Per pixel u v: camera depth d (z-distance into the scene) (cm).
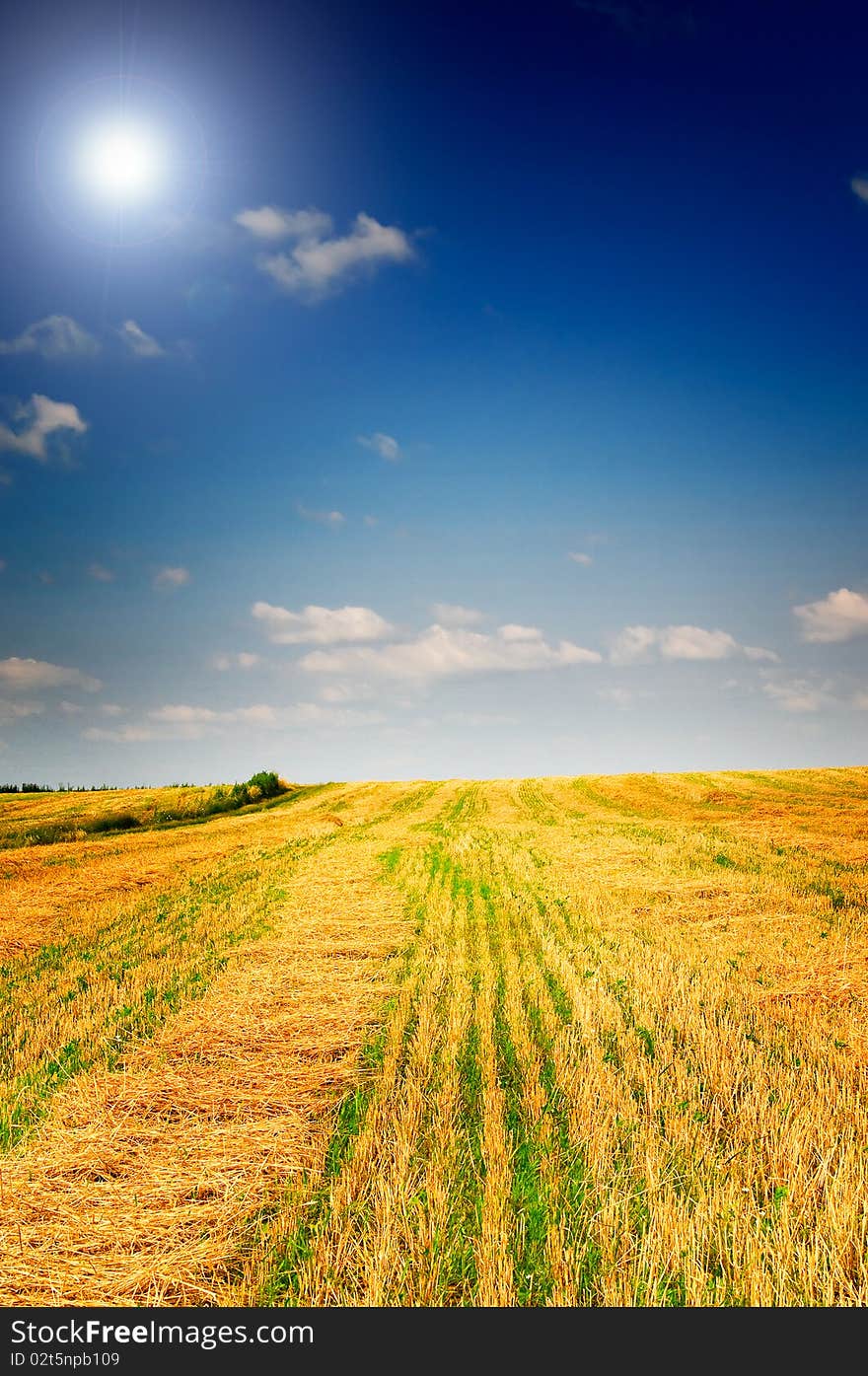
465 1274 440
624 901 1446
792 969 975
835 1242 444
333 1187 527
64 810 3631
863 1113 589
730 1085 651
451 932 1258
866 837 2147
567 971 996
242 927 1343
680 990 898
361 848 2372
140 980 1042
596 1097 630
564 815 3516
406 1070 708
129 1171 569
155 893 1723
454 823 3266
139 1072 732
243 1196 534
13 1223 511
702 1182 513
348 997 935
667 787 4197
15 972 1155
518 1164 543
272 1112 652
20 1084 727
